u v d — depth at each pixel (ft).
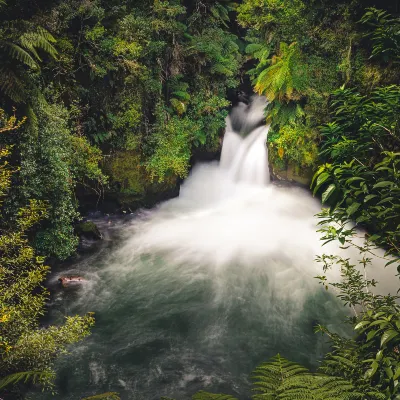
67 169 28.55
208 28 47.24
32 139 25.61
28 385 19.13
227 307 26.71
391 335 9.66
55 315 25.11
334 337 13.92
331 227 12.76
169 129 39.83
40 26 27.30
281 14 36.86
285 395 8.04
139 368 21.33
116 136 37.55
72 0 31.99
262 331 24.34
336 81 35.32
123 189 38.55
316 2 35.12
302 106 39.29
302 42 36.24
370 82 31.99
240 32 55.47
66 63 32.24
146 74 37.11
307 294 27.96
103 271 30.66
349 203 12.31
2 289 17.28
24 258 17.93
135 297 27.61
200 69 45.34
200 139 43.93
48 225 28.73
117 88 36.68
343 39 34.14
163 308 26.53
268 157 43.42
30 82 26.04
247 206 43.16
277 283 29.45
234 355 22.38
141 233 36.86
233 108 53.11
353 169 12.68
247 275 30.60
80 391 19.67
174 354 22.43
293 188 40.96
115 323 24.91
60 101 32.58
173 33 40.91
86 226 34.65
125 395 19.56
